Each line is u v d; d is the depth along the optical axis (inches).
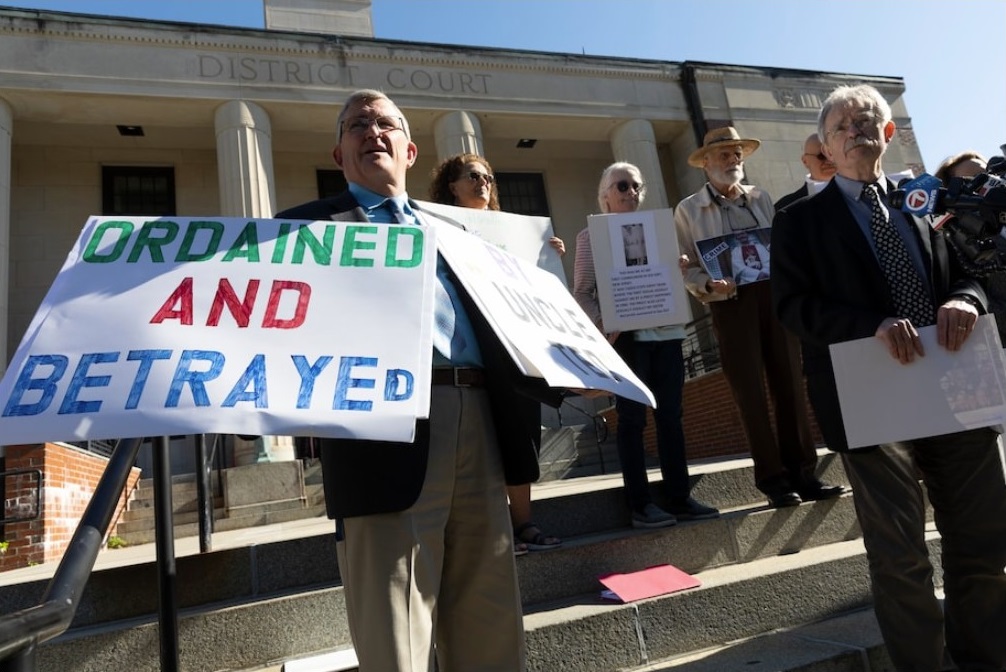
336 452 57.2
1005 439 92.0
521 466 63.9
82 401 47.1
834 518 131.7
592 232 136.3
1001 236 80.9
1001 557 79.4
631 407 132.1
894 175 139.2
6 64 354.6
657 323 130.8
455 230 71.6
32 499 204.1
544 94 446.9
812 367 90.0
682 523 124.6
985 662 79.7
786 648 94.4
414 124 434.9
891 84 510.9
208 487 131.5
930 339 78.3
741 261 139.1
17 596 102.3
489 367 64.4
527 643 91.5
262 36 399.5
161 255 55.4
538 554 109.7
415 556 55.2
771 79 489.1
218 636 94.9
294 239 58.4
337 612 100.1
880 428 78.1
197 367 49.5
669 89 475.2
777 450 135.3
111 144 422.3
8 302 387.9
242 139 378.3
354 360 51.7
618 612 96.7
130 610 102.7
